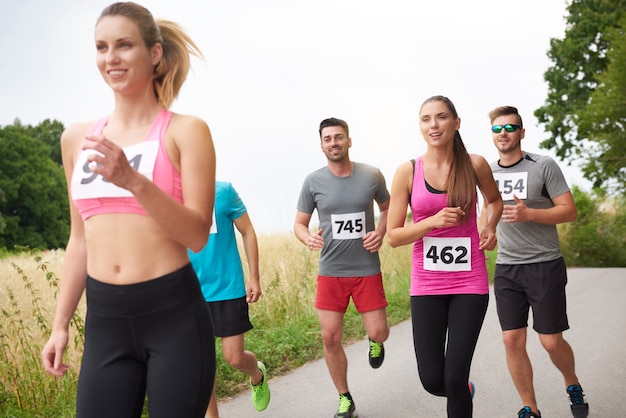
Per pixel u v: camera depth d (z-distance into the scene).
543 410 5.19
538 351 7.30
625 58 34.59
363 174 5.43
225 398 5.93
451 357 3.90
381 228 5.51
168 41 2.53
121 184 2.06
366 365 7.00
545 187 4.91
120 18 2.35
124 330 2.36
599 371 6.28
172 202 2.17
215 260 4.76
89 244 2.41
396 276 12.97
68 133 2.55
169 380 2.30
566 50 39.84
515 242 4.82
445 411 5.26
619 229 28.66
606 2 39.62
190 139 2.36
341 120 5.43
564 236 26.64
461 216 4.00
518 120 4.97
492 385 6.02
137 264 2.34
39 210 63.44
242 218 4.94
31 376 5.52
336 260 5.33
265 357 7.05
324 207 5.39
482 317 3.99
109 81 2.38
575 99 40.22
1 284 6.82
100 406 2.35
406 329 9.09
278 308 8.84
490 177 4.37
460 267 4.02
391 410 5.35
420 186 4.14
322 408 5.52
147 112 2.44
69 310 2.57
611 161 35.50
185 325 2.35
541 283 4.73
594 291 12.62
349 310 9.69
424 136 4.07
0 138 63.78
